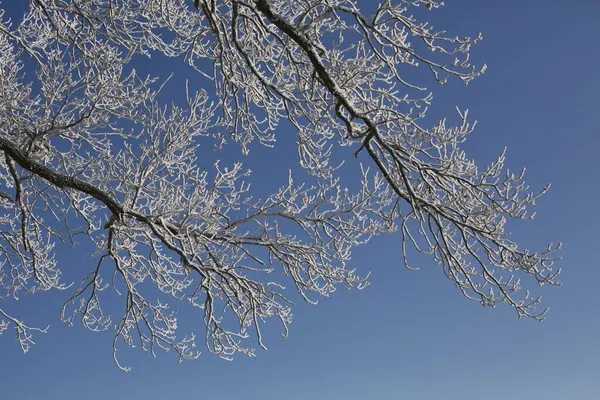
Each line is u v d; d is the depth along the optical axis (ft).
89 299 25.75
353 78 19.44
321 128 22.25
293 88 21.80
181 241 21.45
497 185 19.02
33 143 20.35
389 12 17.85
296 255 23.84
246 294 24.02
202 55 22.89
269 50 21.58
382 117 19.40
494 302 20.58
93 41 24.22
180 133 23.30
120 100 22.18
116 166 23.31
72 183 20.52
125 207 20.86
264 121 23.41
